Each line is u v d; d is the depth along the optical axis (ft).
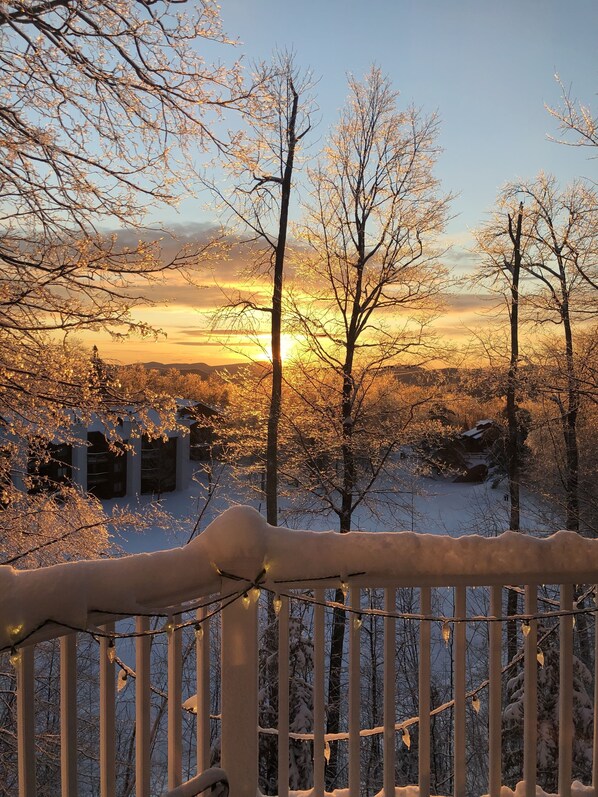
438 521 54.85
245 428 40.34
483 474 74.59
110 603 5.89
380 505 44.01
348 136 41.50
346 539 6.72
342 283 42.09
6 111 18.35
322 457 42.93
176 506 88.48
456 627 6.95
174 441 99.25
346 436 40.75
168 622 6.09
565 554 6.89
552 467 48.98
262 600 30.12
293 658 18.63
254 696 6.59
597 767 7.36
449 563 6.75
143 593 6.05
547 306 42.63
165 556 6.23
